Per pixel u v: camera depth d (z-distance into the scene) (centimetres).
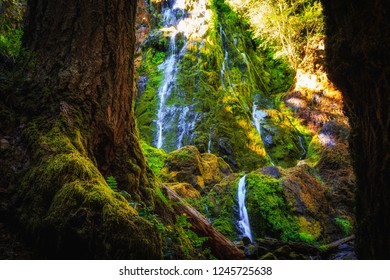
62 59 447
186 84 1588
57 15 464
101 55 466
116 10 485
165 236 418
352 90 380
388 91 330
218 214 930
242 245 728
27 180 337
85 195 307
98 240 289
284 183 969
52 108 404
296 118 1584
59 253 296
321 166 1125
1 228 315
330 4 377
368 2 324
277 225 888
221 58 1778
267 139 1491
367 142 377
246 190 966
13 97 403
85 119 425
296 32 1686
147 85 1670
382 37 320
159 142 1434
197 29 1794
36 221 310
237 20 2069
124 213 305
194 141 1359
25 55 446
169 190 607
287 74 2016
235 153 1375
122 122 495
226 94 1576
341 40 364
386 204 350
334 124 1310
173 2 1942
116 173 469
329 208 972
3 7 616
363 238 386
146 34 1853
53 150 355
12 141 372
